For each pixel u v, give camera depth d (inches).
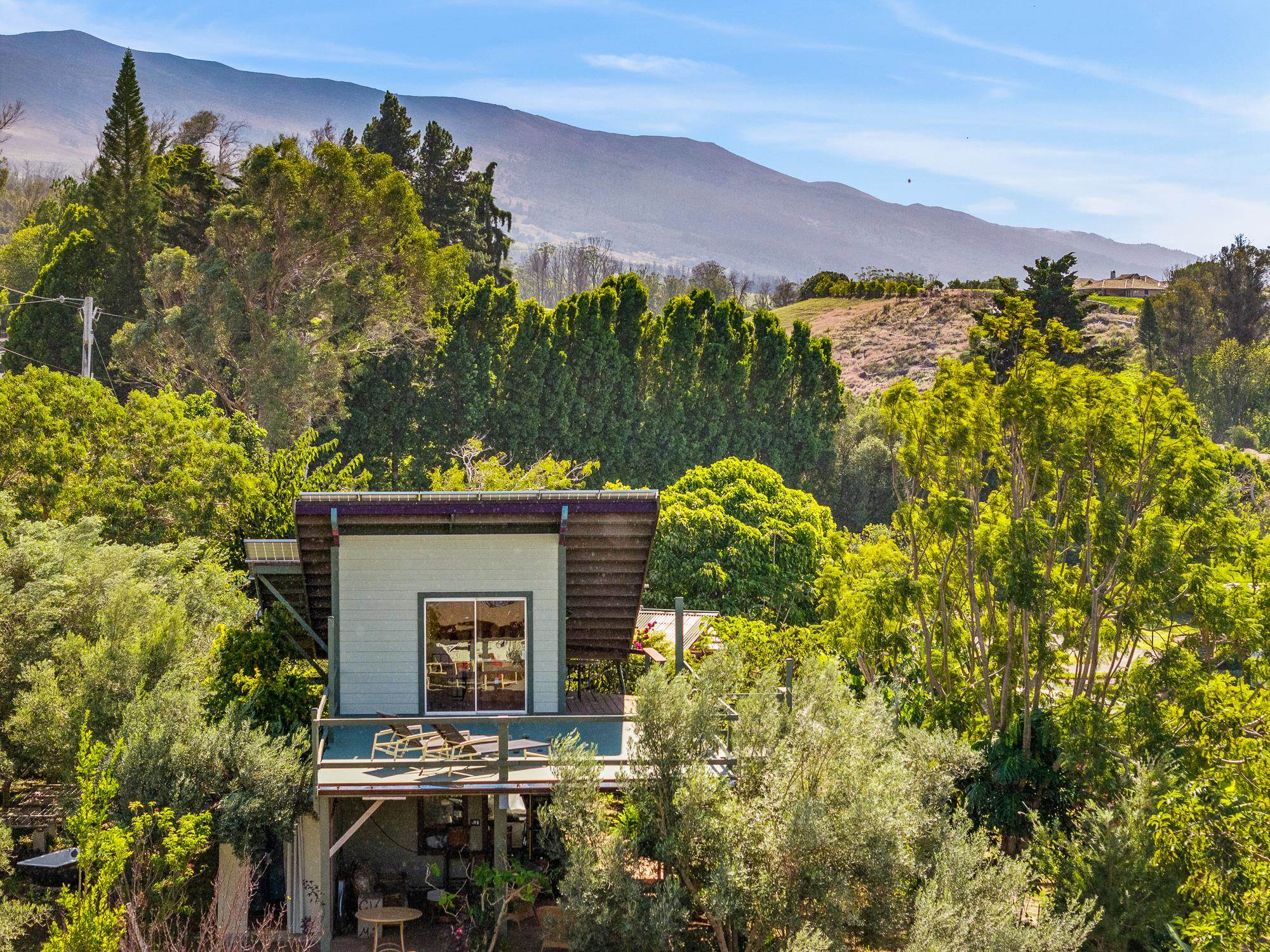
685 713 628.7
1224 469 972.6
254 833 682.2
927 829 659.4
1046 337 1091.9
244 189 2244.1
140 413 1322.6
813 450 3068.4
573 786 615.5
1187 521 952.9
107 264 2456.9
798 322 3112.7
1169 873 681.0
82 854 553.3
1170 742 877.2
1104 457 952.9
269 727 764.0
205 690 807.1
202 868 717.3
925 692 1035.3
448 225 3511.3
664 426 2802.7
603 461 2704.2
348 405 2375.7
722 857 583.8
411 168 3494.1
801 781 616.1
